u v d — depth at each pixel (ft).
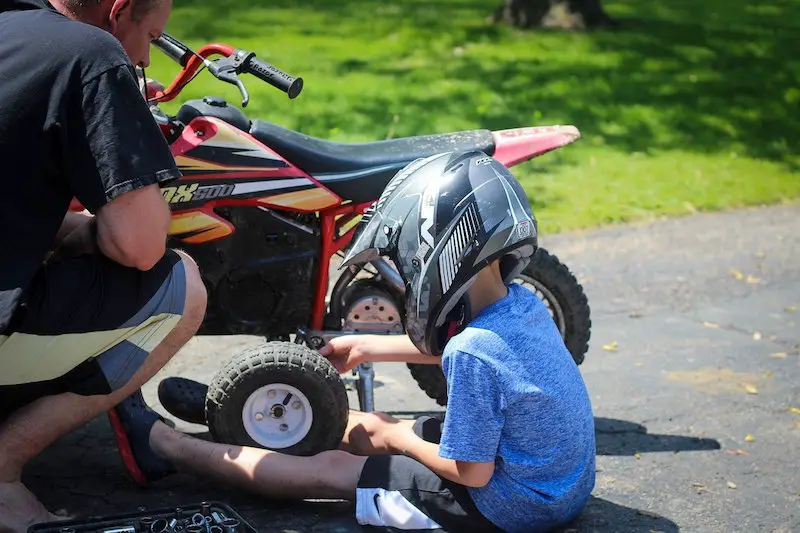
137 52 10.32
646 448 12.78
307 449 11.20
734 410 13.93
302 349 11.30
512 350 9.53
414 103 31.35
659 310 17.66
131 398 11.21
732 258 20.38
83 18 9.90
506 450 9.77
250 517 10.79
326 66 35.65
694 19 50.26
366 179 12.28
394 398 14.20
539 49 41.01
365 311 12.94
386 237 9.80
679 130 30.50
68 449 12.22
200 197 11.84
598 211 22.77
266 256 12.32
